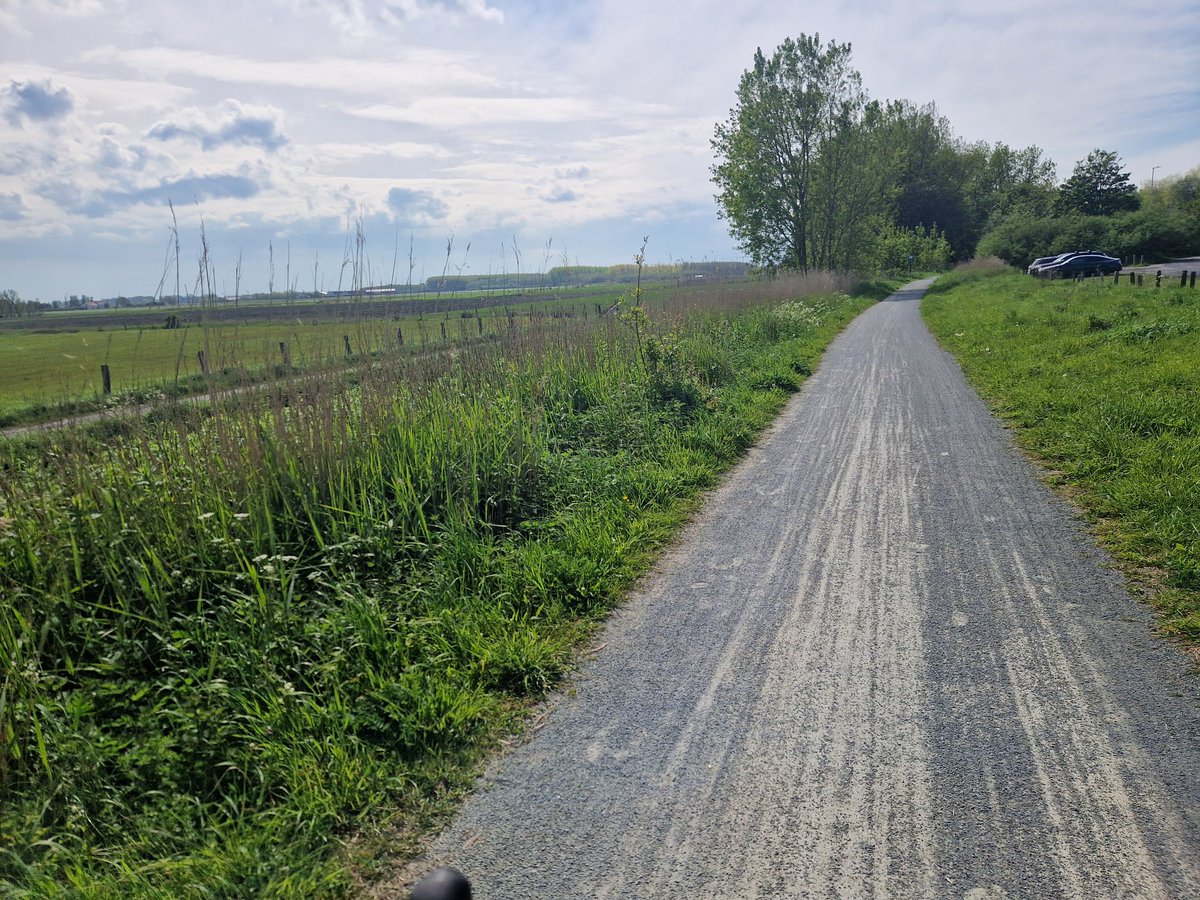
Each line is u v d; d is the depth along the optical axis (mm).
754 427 9828
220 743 3314
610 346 11789
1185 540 5141
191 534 4641
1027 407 9703
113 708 3602
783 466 8023
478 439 6703
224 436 5172
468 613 4578
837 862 2660
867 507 6535
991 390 11352
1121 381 10258
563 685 3979
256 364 6086
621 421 8922
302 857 2762
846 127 44750
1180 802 2867
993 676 3820
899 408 10656
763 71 44125
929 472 7453
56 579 4125
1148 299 22234
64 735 3299
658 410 9820
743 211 46781
